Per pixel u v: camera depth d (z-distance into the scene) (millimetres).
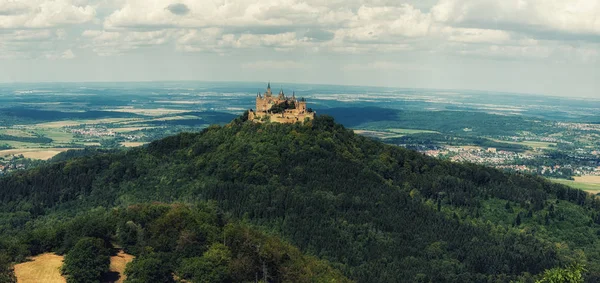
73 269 192000
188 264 198375
